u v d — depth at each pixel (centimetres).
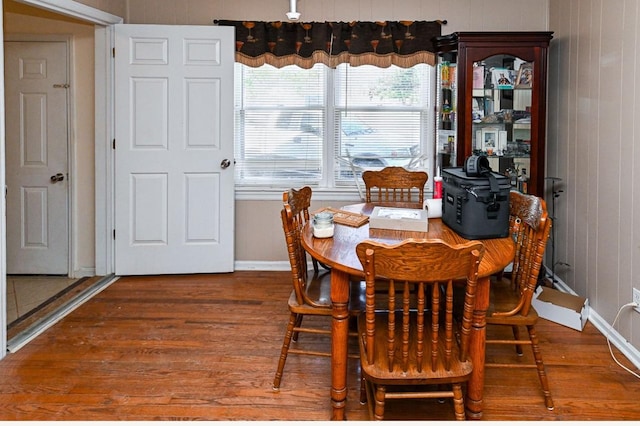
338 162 405
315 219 223
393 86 398
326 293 233
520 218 231
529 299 204
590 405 207
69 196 387
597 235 291
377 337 190
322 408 206
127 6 387
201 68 372
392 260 157
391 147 404
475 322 186
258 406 207
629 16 251
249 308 319
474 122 355
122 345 263
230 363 244
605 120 280
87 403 208
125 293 346
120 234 381
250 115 402
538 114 349
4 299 250
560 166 354
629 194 252
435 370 167
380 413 170
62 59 375
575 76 325
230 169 384
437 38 367
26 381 225
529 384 225
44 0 290
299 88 400
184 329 285
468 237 218
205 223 387
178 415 200
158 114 373
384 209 258
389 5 385
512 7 382
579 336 276
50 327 286
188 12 387
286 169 408
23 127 381
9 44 374
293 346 263
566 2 341
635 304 245
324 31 380
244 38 381
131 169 376
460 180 222
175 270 388
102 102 372
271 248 408
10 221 388
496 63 353
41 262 392
